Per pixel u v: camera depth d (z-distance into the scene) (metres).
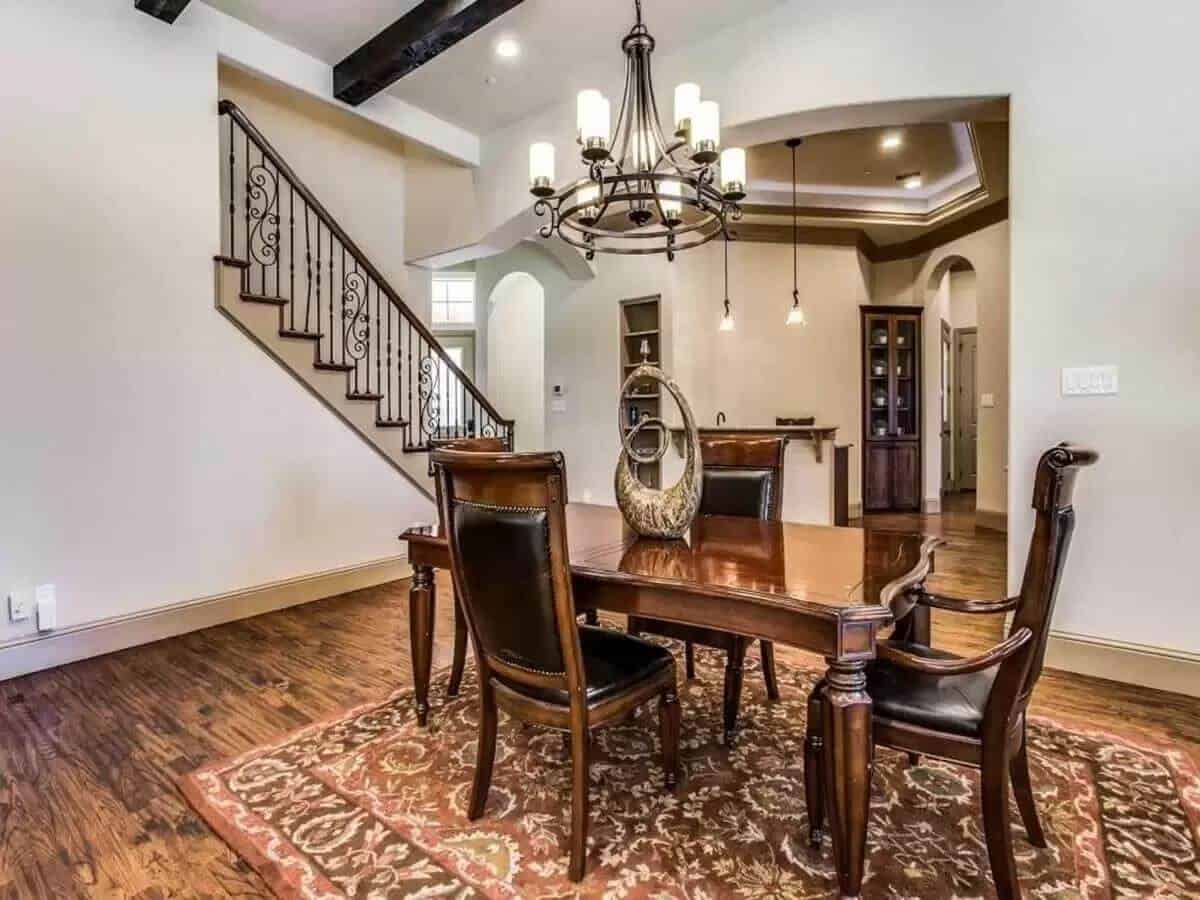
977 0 2.75
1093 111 2.55
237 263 3.35
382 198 5.09
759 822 1.71
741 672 2.19
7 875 1.50
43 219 2.71
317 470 3.78
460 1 3.04
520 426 8.23
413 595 2.25
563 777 1.94
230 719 2.29
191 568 3.21
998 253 5.74
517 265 7.27
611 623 3.32
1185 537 2.43
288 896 1.44
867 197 6.21
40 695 2.47
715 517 2.55
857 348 6.74
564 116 4.08
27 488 2.67
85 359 2.83
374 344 5.05
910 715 1.47
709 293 6.29
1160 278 2.45
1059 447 1.35
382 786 1.88
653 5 3.11
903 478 7.01
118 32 2.93
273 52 3.51
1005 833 1.38
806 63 3.08
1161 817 1.70
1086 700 2.39
